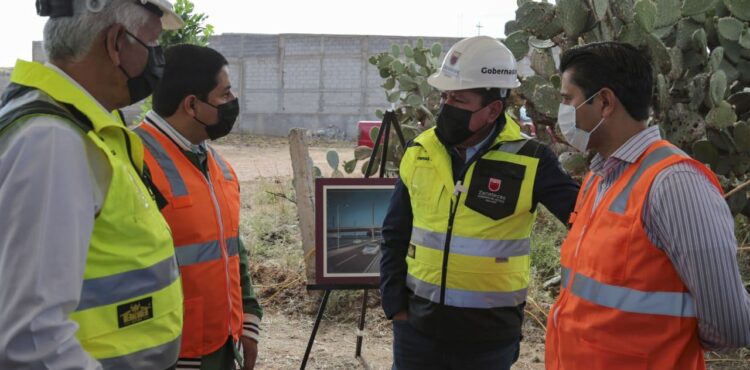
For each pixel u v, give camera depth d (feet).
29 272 4.62
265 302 18.30
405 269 9.14
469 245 8.31
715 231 5.64
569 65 6.72
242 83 90.53
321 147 75.82
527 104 17.08
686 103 16.62
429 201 8.56
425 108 24.31
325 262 12.43
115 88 5.67
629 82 6.31
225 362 8.29
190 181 7.83
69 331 4.78
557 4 16.29
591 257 6.38
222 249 8.04
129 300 5.49
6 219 4.66
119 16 5.42
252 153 66.80
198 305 7.75
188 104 7.91
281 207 27.37
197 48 8.04
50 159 4.75
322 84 87.56
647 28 15.46
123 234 5.43
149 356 5.66
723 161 16.93
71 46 5.35
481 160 8.43
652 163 6.10
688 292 5.95
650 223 5.92
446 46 83.20
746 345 5.81
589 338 6.34
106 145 5.38
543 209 23.86
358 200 12.45
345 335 16.38
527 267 8.73
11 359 4.61
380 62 27.12
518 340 8.94
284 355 14.96
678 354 5.95
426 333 8.61
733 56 17.34
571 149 18.02
